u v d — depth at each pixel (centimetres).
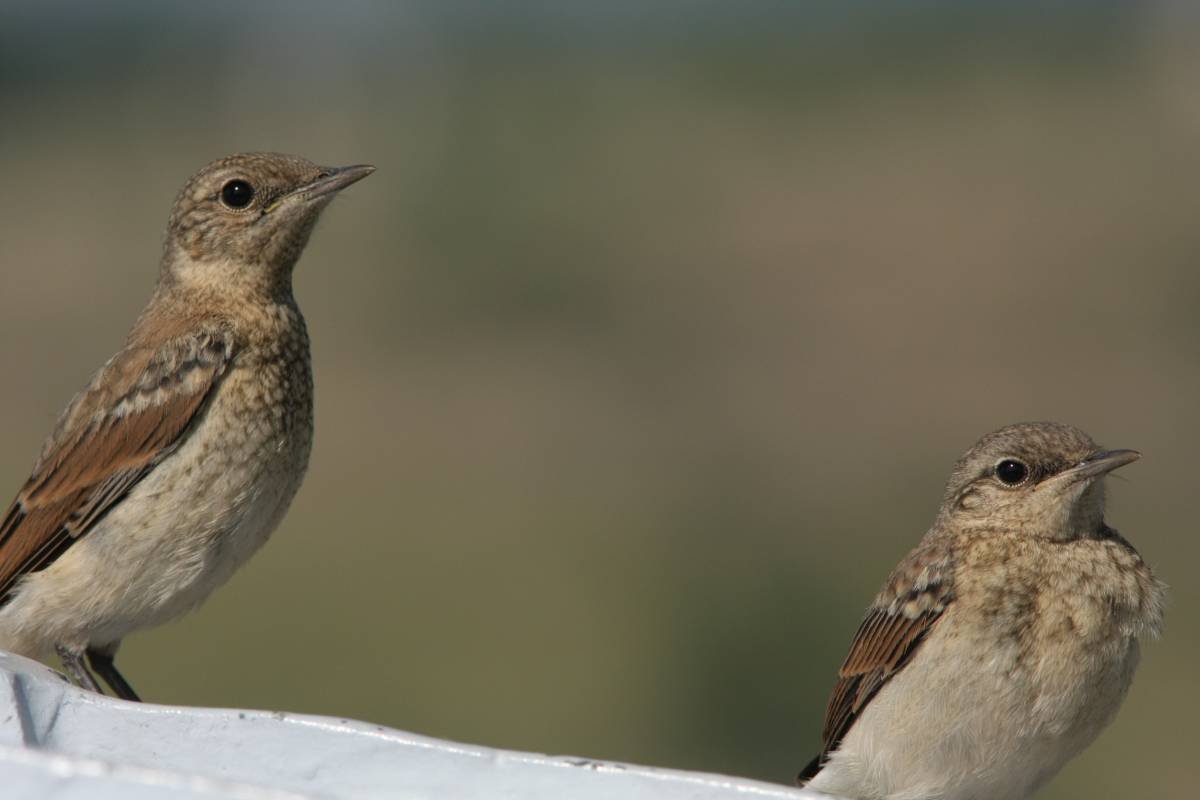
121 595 731
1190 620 1518
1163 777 1303
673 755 1439
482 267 2703
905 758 681
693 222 2930
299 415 762
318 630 1492
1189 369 2191
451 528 1745
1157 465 1920
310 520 1777
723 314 2508
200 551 734
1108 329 2334
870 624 702
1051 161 3114
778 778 1454
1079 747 674
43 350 2309
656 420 2139
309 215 773
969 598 669
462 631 1494
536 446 2039
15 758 448
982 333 2373
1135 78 3538
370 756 509
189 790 435
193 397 731
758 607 1603
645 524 1762
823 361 2373
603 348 2452
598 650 1487
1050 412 2103
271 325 760
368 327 2498
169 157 3347
